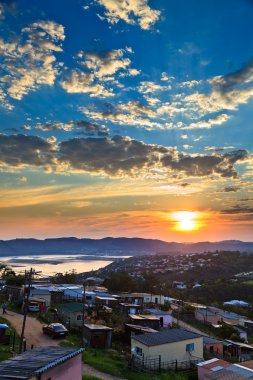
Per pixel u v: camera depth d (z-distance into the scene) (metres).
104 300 62.44
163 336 32.06
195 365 29.98
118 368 26.31
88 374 23.39
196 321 63.47
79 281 116.62
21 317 45.47
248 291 115.44
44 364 13.85
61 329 35.56
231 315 68.19
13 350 27.34
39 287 69.75
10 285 71.38
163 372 27.89
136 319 42.66
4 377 12.27
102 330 34.78
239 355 40.50
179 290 121.69
